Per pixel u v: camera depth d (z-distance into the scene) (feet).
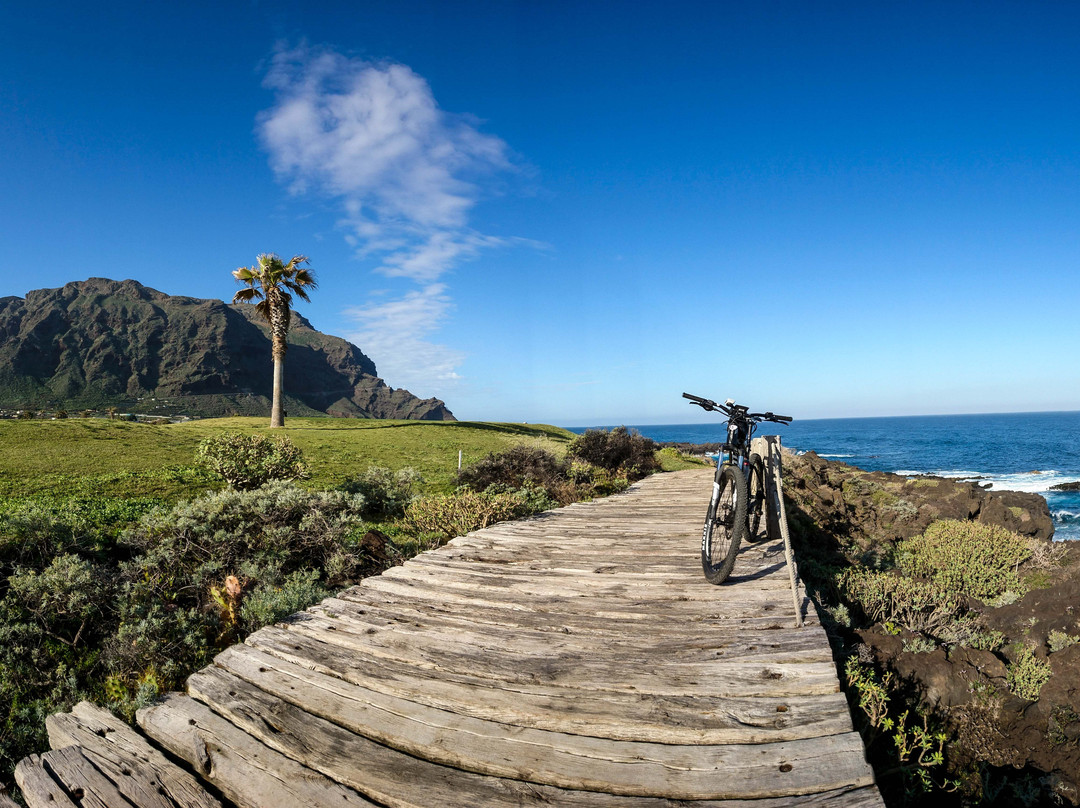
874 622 30.45
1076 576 42.96
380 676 13.91
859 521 62.64
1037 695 23.26
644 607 18.70
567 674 13.80
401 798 9.66
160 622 20.99
